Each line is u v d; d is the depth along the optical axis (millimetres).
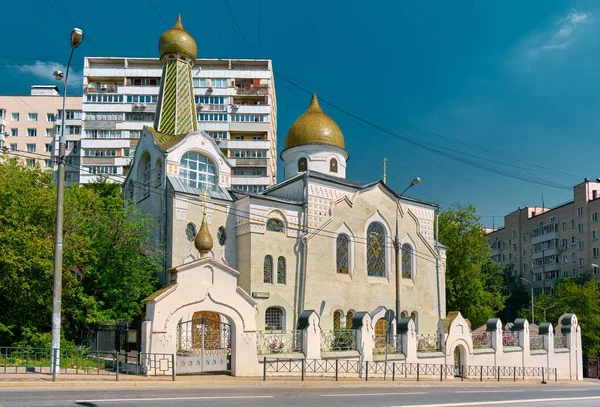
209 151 40594
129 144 81875
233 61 88312
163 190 38438
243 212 38594
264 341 28906
